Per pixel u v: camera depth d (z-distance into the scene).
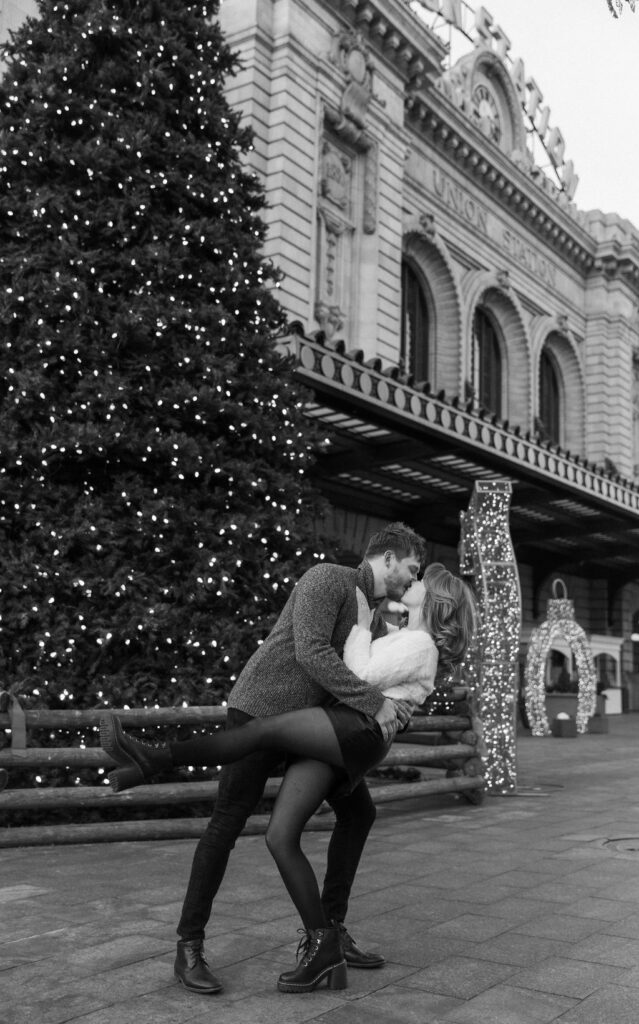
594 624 30.95
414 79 22.94
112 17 8.60
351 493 18.78
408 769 10.37
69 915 4.34
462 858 5.94
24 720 6.17
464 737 8.83
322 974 3.34
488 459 16.48
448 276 25.39
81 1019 3.04
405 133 22.53
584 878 5.31
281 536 8.38
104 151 8.23
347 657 3.47
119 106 8.66
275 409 8.79
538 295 29.66
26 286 7.82
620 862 5.81
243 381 8.56
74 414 7.70
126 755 3.25
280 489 8.53
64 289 7.78
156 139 8.64
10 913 4.37
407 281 25.11
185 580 7.79
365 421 14.41
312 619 3.39
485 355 28.52
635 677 32.75
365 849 6.27
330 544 9.09
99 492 8.04
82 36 8.49
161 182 8.45
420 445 15.73
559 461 18.23
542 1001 3.25
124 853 5.99
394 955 3.80
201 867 3.40
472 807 8.58
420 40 22.28
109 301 8.04
